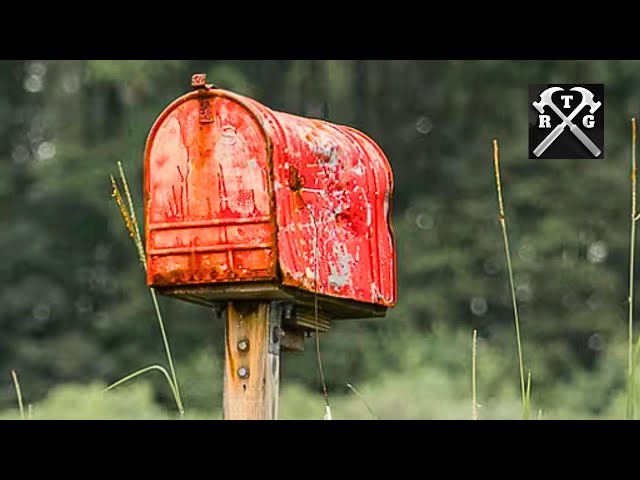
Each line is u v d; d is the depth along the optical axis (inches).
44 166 3467.0
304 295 510.9
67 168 3452.3
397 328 3105.3
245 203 500.1
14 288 3395.7
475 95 3545.8
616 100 3499.0
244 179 500.7
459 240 3398.1
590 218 3353.8
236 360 512.4
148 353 3191.4
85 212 3474.4
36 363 3221.0
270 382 511.5
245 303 513.3
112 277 3440.0
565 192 3378.4
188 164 506.9
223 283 502.0
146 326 3228.3
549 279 3307.1
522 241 3363.7
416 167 3538.4
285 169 503.5
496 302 3304.6
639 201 2839.6
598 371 2807.6
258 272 496.4
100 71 3339.1
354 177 541.6
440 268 3361.2
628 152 3435.0
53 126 3627.0
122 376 3181.6
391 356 2955.2
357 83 3489.2
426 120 3558.1
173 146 509.0
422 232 3427.7
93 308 3422.7
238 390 511.5
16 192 3577.8
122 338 3257.9
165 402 2967.5
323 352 2950.3
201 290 506.3
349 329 3056.1
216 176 503.5
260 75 3437.5
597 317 3245.6
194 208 506.0
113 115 3474.4
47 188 3427.7
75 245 3467.0
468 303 3319.4
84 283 3444.9
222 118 504.4
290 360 2819.9
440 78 3535.9
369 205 549.0
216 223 502.6
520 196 3371.1
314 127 534.0
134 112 3435.0
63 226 3479.3
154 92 3440.0
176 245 507.2
